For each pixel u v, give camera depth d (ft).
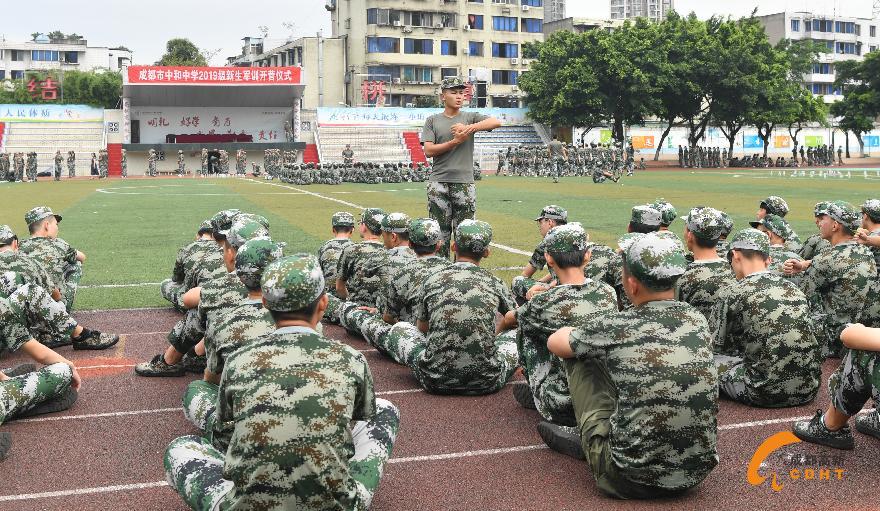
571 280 18.71
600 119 191.31
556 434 17.07
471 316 20.38
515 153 161.58
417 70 228.43
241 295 19.48
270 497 11.89
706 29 188.03
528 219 65.87
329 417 12.09
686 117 199.82
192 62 278.05
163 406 20.35
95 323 29.94
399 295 24.12
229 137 185.37
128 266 42.78
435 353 20.62
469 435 18.26
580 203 81.87
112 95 228.22
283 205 82.43
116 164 179.01
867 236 24.48
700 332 14.37
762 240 20.25
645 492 14.66
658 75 181.57
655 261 14.32
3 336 19.53
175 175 172.24
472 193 31.48
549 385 18.04
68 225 62.80
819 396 20.67
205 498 12.86
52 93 227.61
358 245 28.32
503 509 14.58
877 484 15.49
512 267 41.60
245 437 11.96
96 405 20.42
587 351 14.78
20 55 322.14
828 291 24.53
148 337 27.73
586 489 15.38
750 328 19.51
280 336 12.73
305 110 190.19
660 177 138.62
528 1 237.86
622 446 14.33
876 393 15.62
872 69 215.10
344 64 230.48
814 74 329.93
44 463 16.70
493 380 20.97
